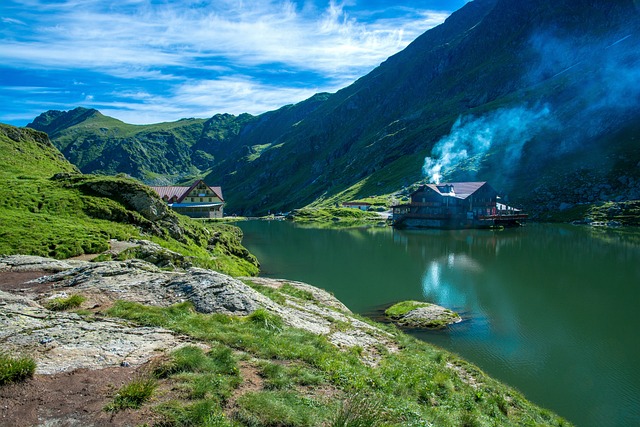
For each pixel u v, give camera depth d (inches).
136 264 1053.8
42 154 2883.9
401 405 572.4
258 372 550.6
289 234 4507.9
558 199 5442.9
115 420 384.5
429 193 5177.2
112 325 636.1
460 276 2182.6
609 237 3656.5
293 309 1043.3
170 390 455.2
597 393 968.9
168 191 6028.5
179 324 677.9
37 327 585.6
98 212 1854.1
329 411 475.8
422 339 1284.4
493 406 732.0
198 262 1494.8
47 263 1120.2
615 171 5398.6
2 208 1692.9
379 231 4692.4
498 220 4697.3
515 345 1240.2
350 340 890.1
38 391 417.4
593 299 1733.5
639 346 1231.5
